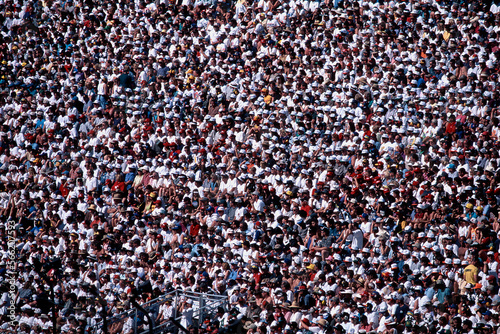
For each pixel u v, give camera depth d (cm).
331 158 5034
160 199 5269
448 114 5075
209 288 4494
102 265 4944
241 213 4938
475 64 5369
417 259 4238
